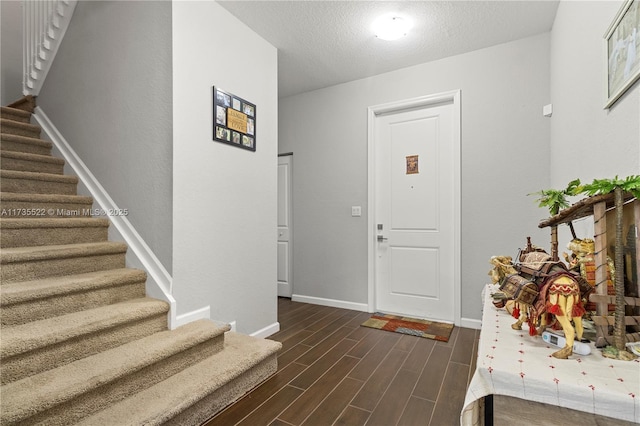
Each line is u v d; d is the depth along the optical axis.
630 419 0.76
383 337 2.75
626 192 0.98
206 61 2.24
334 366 2.20
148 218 2.13
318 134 3.83
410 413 1.67
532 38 2.76
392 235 3.46
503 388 0.89
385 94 3.42
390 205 3.47
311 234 3.88
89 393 1.35
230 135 2.42
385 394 1.85
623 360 0.93
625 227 1.08
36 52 3.05
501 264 1.37
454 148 3.07
